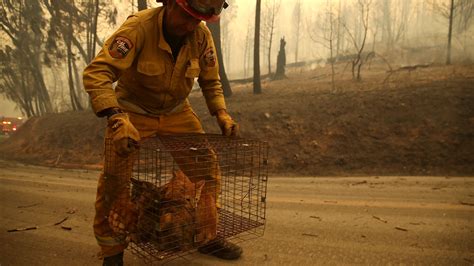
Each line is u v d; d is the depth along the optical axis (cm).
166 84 261
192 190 233
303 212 460
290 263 287
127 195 237
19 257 291
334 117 1123
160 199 222
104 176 241
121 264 259
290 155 1038
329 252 312
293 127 1130
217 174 275
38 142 1505
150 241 229
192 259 293
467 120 986
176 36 253
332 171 940
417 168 895
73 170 1069
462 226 386
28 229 373
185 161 266
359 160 966
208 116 1295
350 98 1205
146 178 244
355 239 347
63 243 331
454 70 1481
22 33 2070
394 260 292
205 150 265
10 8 1969
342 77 1906
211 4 231
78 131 1480
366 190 645
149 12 249
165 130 285
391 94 1177
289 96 1418
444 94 1101
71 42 2309
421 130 998
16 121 2233
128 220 233
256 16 1608
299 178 859
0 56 2033
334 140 1051
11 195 567
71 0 2092
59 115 1762
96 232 251
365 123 1068
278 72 2300
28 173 948
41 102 2456
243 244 332
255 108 1268
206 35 284
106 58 231
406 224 400
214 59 295
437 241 338
